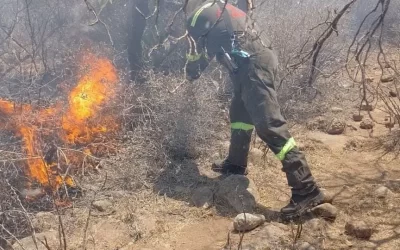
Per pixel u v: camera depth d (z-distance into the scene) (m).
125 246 3.34
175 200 3.91
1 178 3.56
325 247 3.21
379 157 4.61
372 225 3.45
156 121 4.63
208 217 3.70
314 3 7.07
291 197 3.68
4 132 4.05
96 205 3.71
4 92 4.71
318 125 5.32
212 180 4.20
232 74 3.95
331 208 3.53
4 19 6.30
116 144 4.50
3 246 3.29
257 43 3.81
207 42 4.04
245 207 3.75
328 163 4.54
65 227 3.48
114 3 6.20
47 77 5.32
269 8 6.46
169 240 3.41
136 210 3.73
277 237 3.28
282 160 3.62
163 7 5.34
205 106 4.79
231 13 3.98
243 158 4.25
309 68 5.70
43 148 4.04
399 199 3.76
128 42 5.13
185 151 4.57
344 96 6.05
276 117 3.66
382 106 5.79
